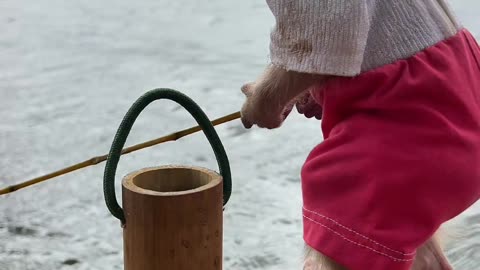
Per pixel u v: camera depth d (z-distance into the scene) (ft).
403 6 8.50
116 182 16.43
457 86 8.49
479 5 33.22
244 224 14.80
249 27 31.76
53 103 21.91
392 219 8.31
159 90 8.25
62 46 28.60
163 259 7.83
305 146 18.74
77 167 9.30
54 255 13.75
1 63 26.14
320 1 7.93
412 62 8.44
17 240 14.26
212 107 21.38
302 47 8.17
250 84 9.51
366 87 8.43
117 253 13.85
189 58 26.81
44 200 15.85
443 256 10.14
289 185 16.51
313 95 9.40
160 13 34.63
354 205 8.39
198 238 7.88
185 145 18.79
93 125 20.13
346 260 8.41
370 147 8.38
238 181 16.63
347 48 7.97
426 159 8.27
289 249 13.85
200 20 33.12
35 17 33.68
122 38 29.86
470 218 14.48
